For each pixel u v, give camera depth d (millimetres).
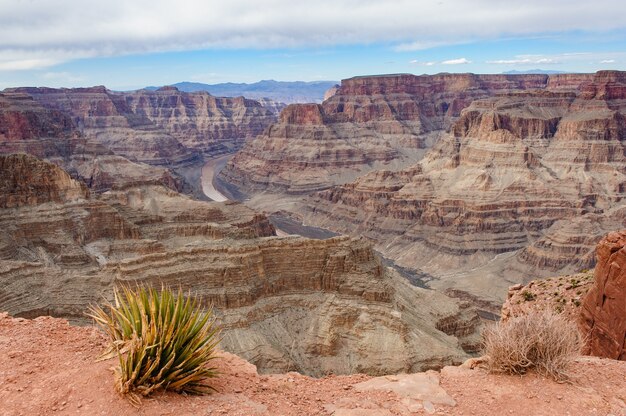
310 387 14031
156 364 11555
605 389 13758
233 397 12445
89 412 10852
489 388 13641
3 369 12555
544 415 12375
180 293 12773
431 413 12406
